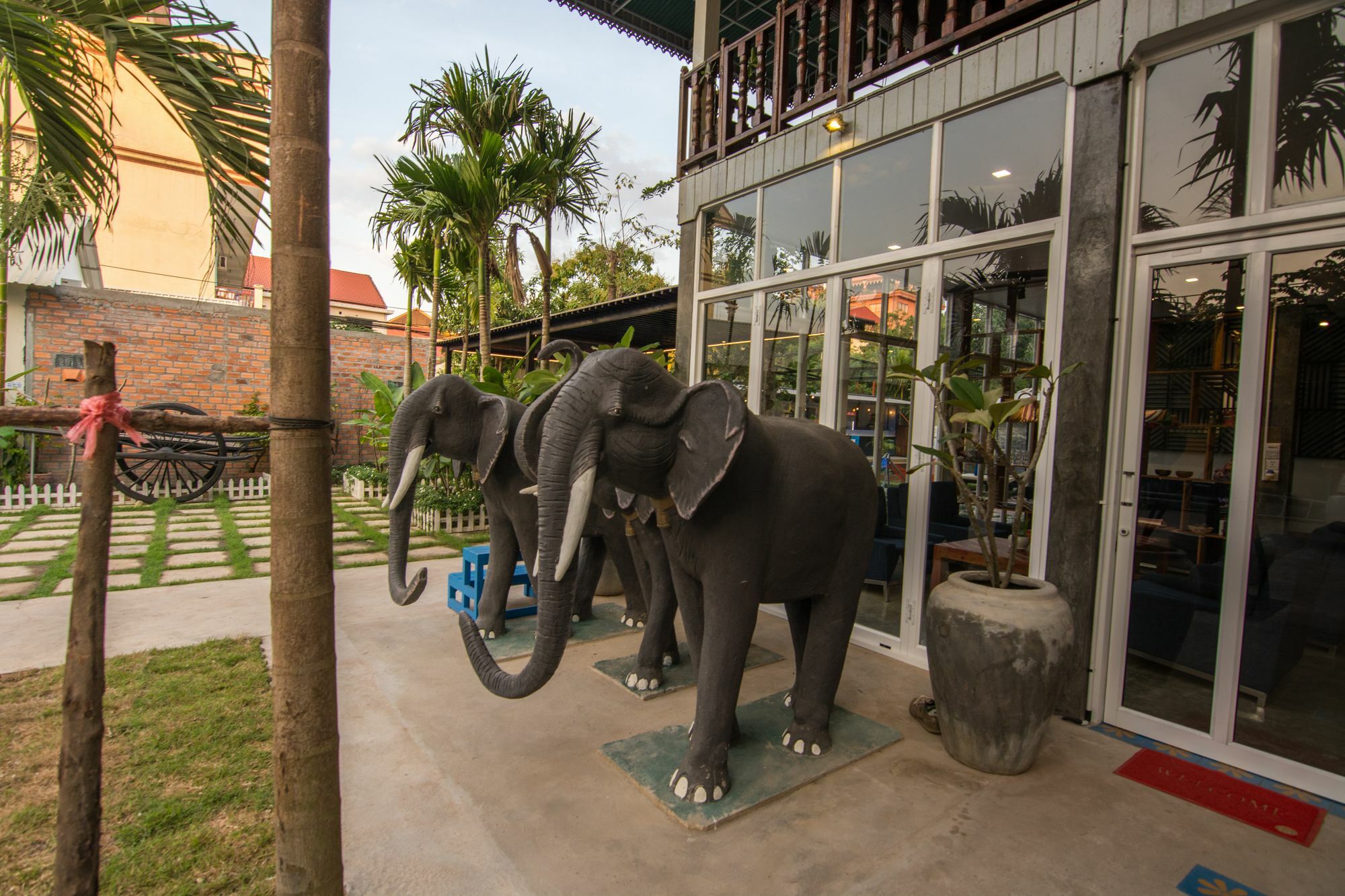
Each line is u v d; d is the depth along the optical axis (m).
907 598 4.20
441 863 2.25
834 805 2.64
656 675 3.64
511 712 3.36
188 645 4.08
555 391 2.74
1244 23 2.96
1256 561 2.97
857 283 4.55
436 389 4.08
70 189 4.03
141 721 3.11
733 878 2.21
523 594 5.23
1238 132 3.00
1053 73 3.44
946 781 2.82
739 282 5.51
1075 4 3.36
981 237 3.80
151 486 9.66
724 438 2.38
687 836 2.42
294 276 1.62
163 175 12.95
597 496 3.68
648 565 4.05
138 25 2.41
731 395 2.39
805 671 3.07
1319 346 2.90
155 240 13.00
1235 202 3.01
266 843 2.30
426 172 7.28
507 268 8.19
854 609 3.10
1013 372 3.70
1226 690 2.99
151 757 2.80
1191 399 3.11
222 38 2.50
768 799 2.63
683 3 8.00
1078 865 2.30
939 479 4.15
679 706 3.48
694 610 3.00
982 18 3.83
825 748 3.00
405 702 3.44
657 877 2.21
